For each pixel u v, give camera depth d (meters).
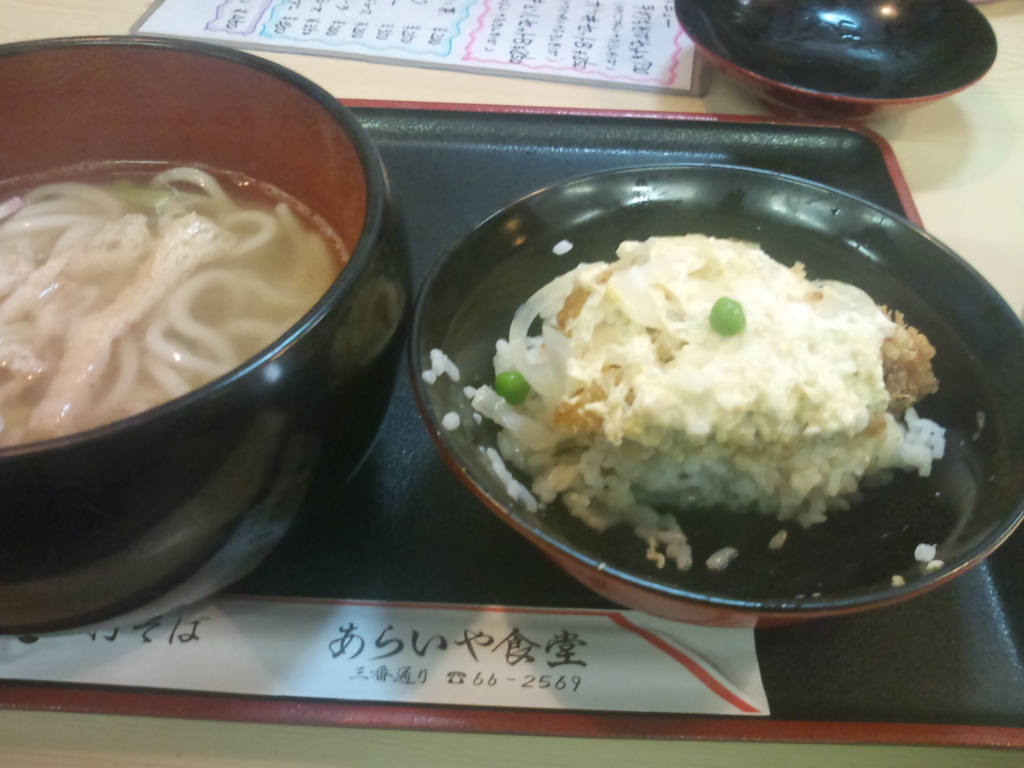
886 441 0.20
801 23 0.35
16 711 0.18
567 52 0.36
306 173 0.21
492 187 0.29
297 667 0.18
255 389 0.14
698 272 0.22
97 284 0.21
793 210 0.24
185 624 0.18
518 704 0.17
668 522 0.20
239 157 0.22
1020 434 0.19
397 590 0.19
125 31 0.36
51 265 0.21
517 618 0.19
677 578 0.19
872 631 0.19
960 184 0.31
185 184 0.23
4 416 0.18
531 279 0.24
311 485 0.16
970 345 0.21
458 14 0.38
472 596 0.19
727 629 0.18
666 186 0.24
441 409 0.19
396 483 0.21
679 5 0.34
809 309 0.21
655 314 0.21
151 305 0.20
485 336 0.23
